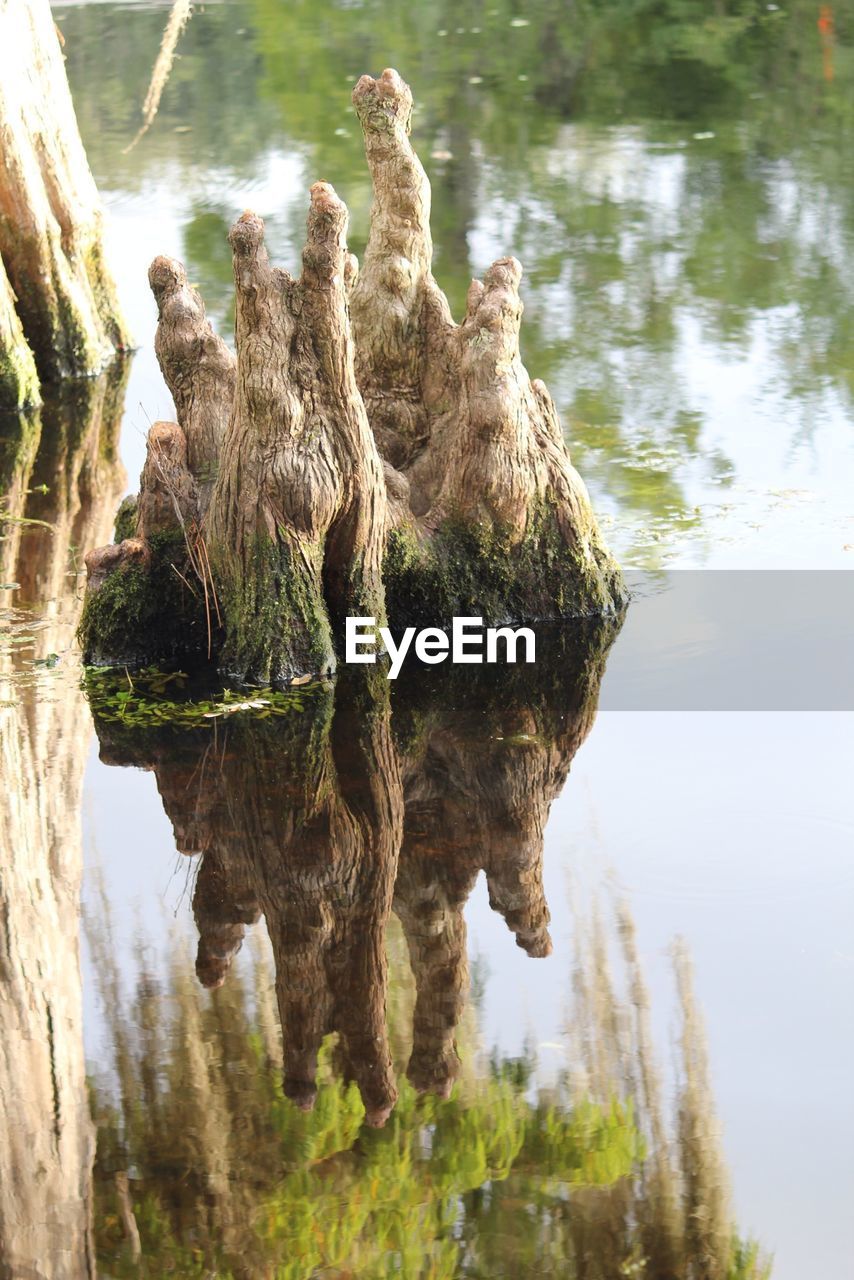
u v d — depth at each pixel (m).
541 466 8.52
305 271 7.55
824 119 21.53
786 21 27.70
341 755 7.21
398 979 5.51
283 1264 4.23
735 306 14.29
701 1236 4.26
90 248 14.31
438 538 8.45
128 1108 4.83
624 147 20.30
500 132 21.27
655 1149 4.62
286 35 28.05
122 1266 4.20
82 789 6.95
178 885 6.18
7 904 6.04
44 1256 4.25
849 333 13.47
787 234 16.44
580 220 17.09
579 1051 5.06
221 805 6.81
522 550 8.53
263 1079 4.98
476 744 7.32
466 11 29.70
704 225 16.81
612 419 11.55
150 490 8.29
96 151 21.38
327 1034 5.20
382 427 8.70
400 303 8.57
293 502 7.74
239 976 5.56
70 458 12.04
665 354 13.01
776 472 10.53
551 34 27.77
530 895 6.02
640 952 5.59
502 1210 4.39
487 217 17.23
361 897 6.05
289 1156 4.63
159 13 29.42
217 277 15.55
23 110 13.33
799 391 12.09
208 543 8.09
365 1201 4.42
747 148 20.11
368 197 18.59
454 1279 4.14
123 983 5.53
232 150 21.20
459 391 8.59
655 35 27.17
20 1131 4.74
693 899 5.92
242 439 7.77
